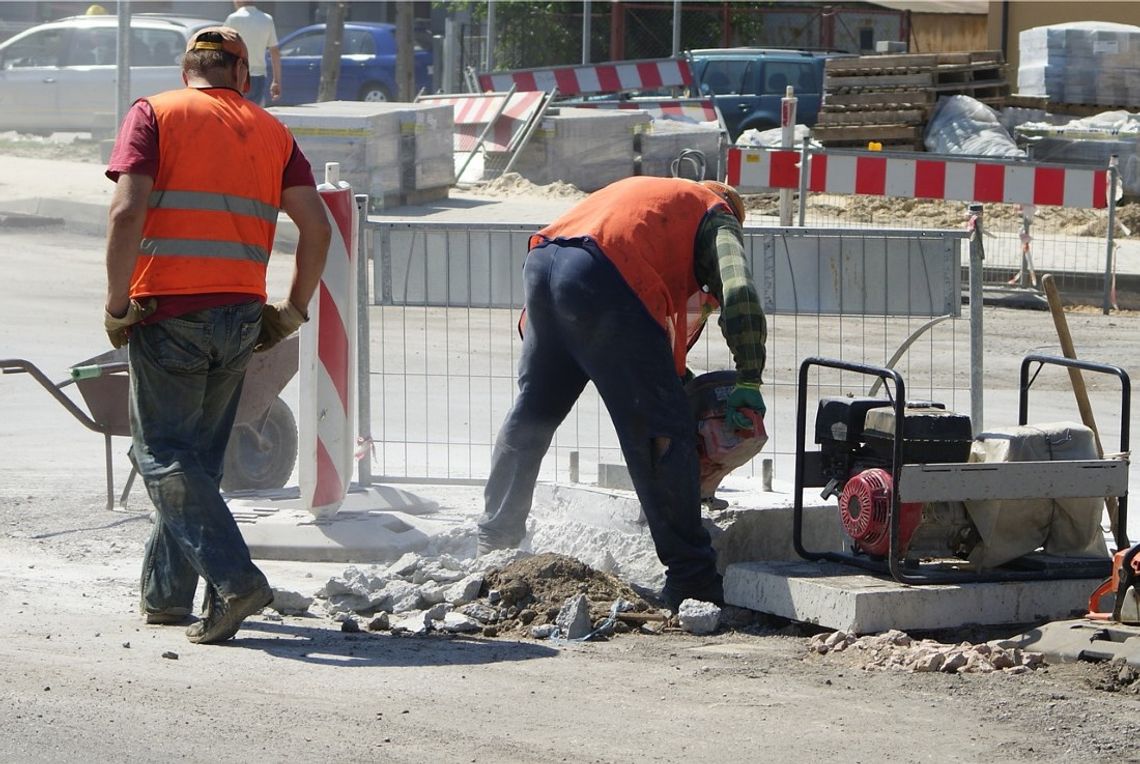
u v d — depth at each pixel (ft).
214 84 61.00
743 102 325.62
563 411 72.90
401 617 66.13
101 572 74.59
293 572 76.79
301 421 81.35
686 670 59.21
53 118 289.74
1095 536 69.21
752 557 73.92
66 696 52.26
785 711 53.98
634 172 270.87
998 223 239.09
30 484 97.04
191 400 60.23
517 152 256.32
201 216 58.75
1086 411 76.02
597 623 65.57
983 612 65.10
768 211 234.79
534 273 67.72
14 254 196.03
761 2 410.72
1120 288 197.88
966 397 134.92
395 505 89.40
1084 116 274.77
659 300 65.92
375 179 214.48
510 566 69.87
